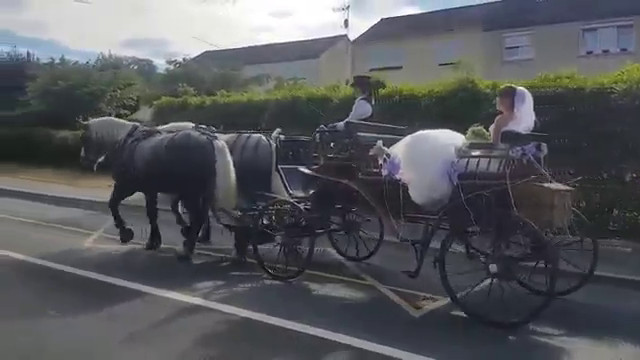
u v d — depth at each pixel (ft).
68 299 23.75
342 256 30.81
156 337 19.61
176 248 33.78
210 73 108.88
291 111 51.96
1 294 24.36
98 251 32.91
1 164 84.94
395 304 23.41
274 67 130.82
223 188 29.19
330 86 53.93
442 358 18.03
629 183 33.81
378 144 24.48
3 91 92.53
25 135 84.89
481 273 27.45
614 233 34.55
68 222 42.93
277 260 29.19
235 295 24.50
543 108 35.70
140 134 32.12
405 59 101.65
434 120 41.34
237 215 29.25
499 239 21.47
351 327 20.71
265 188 29.35
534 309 21.20
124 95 87.25
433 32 98.32
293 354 18.20
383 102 43.50
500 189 21.15
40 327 20.48
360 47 106.32
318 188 26.45
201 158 29.09
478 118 39.65
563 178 23.35
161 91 89.15
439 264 21.93
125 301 23.57
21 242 35.22
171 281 26.66
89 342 19.10
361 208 25.89
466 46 95.40
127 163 31.76
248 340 19.38
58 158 82.53
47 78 87.35
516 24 91.04
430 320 21.53
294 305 23.24
